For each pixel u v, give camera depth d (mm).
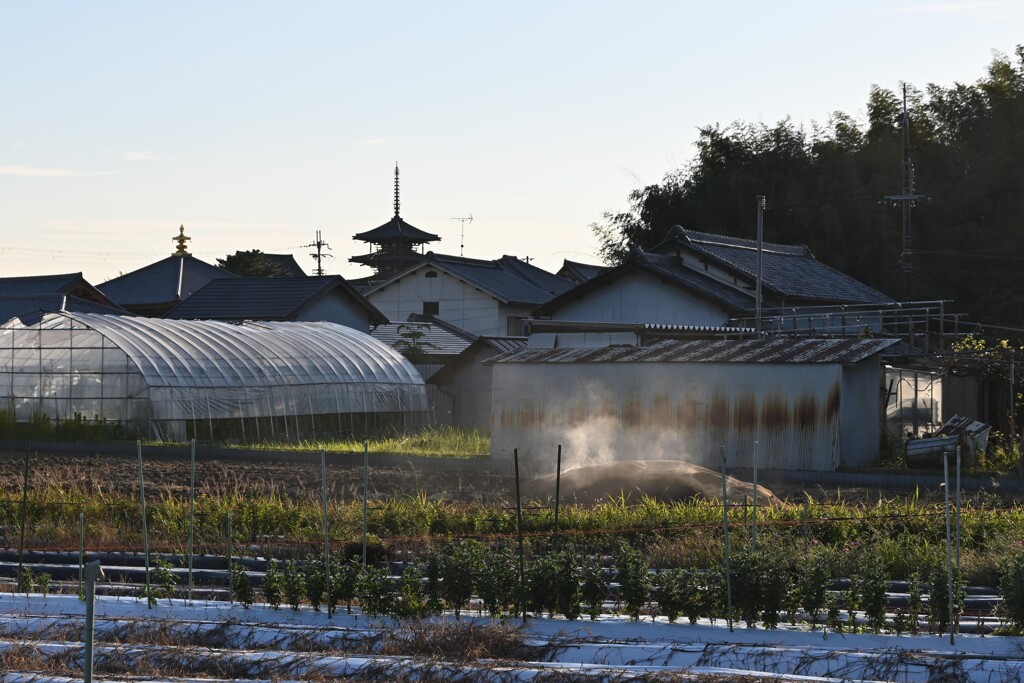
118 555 16359
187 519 18391
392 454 30594
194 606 13047
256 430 38094
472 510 18703
